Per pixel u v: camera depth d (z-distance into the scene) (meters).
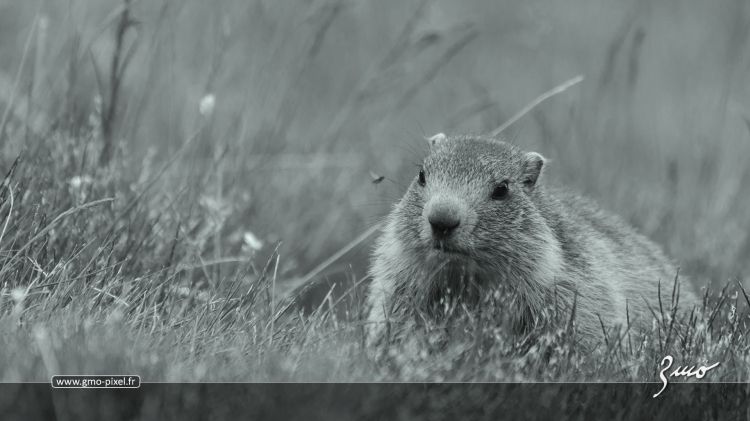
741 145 18.61
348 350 7.98
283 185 14.42
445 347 8.70
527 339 8.95
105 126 11.96
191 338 8.21
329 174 15.25
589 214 11.71
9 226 9.55
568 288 9.96
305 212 13.88
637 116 20.12
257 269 12.05
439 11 19.58
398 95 19.39
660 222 14.29
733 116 19.62
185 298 9.48
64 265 8.91
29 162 10.70
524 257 9.94
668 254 13.37
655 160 18.39
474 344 8.18
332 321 9.23
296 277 12.52
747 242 13.77
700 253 13.42
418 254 9.98
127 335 7.82
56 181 10.63
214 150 13.16
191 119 15.03
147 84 13.34
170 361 7.55
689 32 24.64
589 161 15.61
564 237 10.44
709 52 23.36
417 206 10.06
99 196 10.78
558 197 11.53
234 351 7.93
